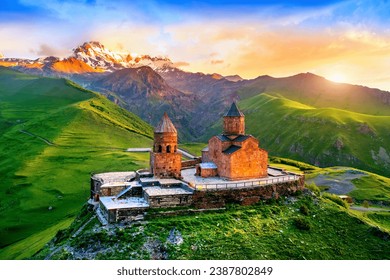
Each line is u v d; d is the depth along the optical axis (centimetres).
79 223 5316
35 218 8281
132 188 5138
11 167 11656
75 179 10162
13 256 5841
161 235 4188
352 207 8331
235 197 5106
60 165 11494
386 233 4800
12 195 9662
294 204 5431
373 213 7581
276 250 4231
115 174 6788
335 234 4825
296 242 4466
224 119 6450
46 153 12706
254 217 4853
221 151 5978
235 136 6259
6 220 8319
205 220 4566
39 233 7012
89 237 4125
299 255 4203
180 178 5700
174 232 4247
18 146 13975
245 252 4050
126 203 4747
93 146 13888
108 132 16188
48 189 9625
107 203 4728
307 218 5088
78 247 4069
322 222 5062
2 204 9294
